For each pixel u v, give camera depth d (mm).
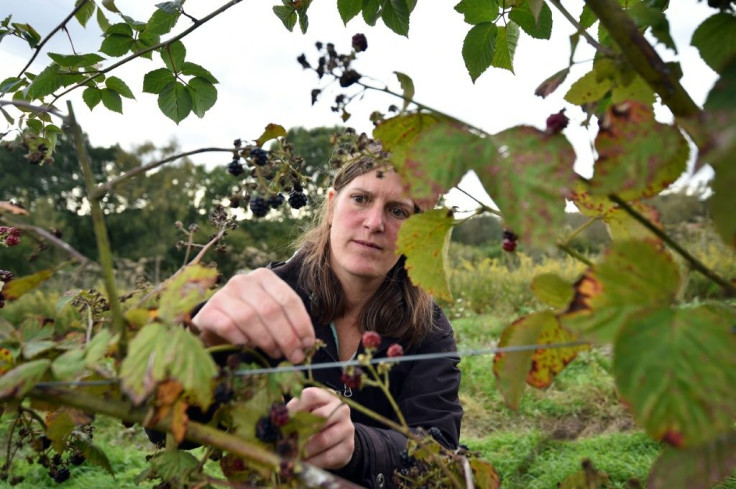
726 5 921
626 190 704
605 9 803
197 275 850
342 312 2168
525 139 734
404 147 934
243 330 1131
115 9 1738
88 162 904
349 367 998
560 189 698
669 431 592
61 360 841
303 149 27156
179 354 805
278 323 1139
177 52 1647
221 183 22344
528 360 885
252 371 946
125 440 6164
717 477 692
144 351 801
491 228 22641
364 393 2070
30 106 912
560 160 710
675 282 688
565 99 1003
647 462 4281
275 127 1085
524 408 6430
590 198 910
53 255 11867
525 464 1307
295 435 932
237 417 936
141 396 774
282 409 918
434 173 742
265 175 1087
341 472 1539
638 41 792
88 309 1166
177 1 1600
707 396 590
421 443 1037
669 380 603
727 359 603
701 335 619
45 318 950
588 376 6965
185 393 854
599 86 988
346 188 2090
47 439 1188
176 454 1030
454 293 13109
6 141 1297
